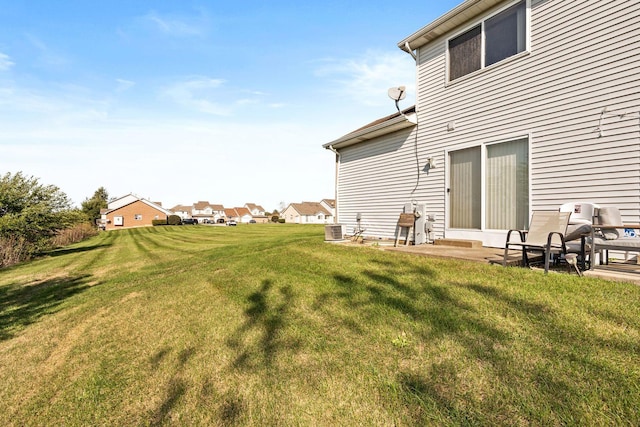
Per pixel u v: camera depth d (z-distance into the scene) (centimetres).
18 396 284
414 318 319
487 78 692
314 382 242
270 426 206
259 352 298
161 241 2289
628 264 459
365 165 1057
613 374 204
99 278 880
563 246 401
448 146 779
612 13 511
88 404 258
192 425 218
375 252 669
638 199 479
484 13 702
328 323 340
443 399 205
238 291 509
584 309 293
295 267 618
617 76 504
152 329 405
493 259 507
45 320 510
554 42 582
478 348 252
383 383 229
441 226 795
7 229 1443
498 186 672
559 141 571
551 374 211
